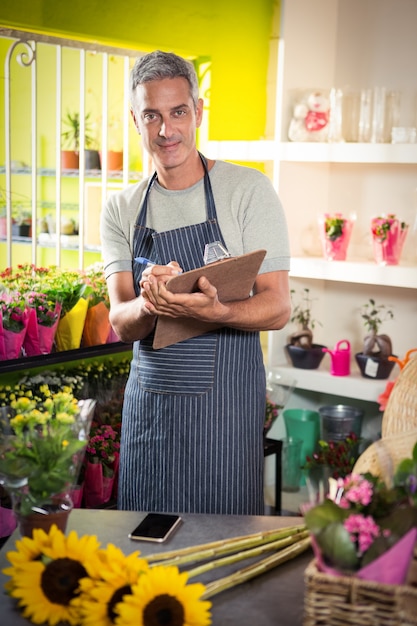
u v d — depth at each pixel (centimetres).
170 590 140
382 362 376
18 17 322
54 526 154
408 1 390
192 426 242
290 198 399
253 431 247
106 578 143
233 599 154
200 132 405
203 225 244
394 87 399
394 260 370
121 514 191
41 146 553
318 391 425
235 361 243
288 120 388
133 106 240
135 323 237
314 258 392
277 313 235
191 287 214
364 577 131
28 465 155
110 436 331
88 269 374
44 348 317
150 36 369
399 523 135
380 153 362
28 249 542
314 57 400
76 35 346
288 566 167
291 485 415
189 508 245
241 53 412
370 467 187
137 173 441
